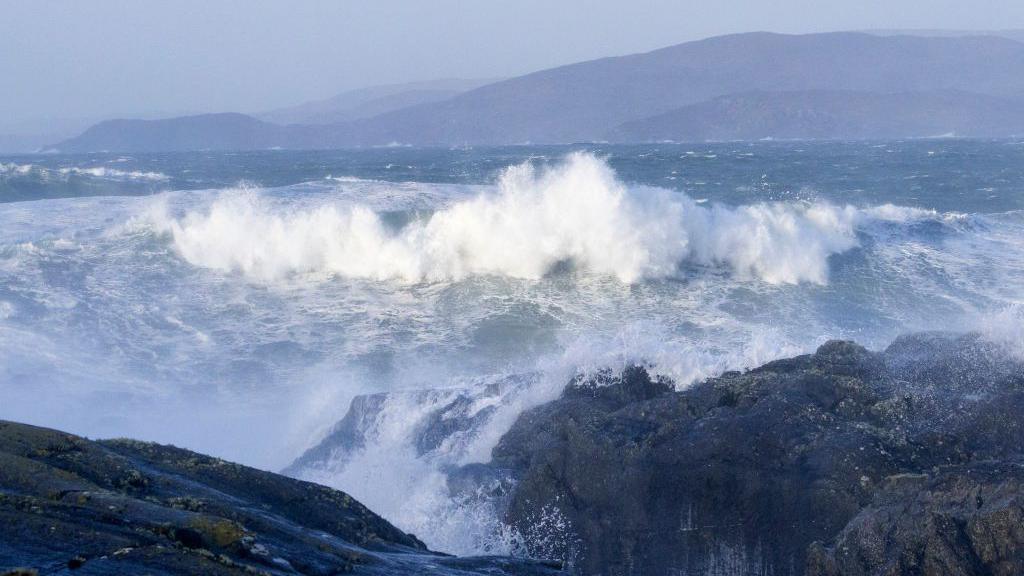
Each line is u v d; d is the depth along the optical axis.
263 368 67.44
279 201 105.06
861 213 100.69
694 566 32.69
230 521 19.19
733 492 32.69
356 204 103.19
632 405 38.25
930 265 88.69
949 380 37.03
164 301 78.69
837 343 40.94
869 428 33.50
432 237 87.88
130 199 108.56
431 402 48.22
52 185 166.12
